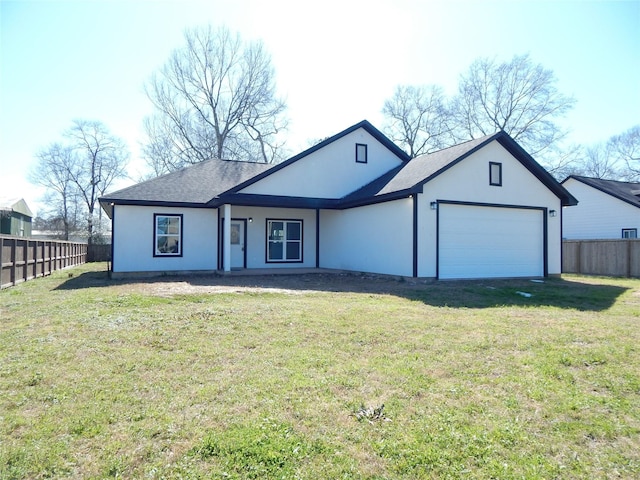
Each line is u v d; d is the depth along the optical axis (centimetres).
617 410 356
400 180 1393
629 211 2194
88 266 2125
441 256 1270
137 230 1456
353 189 1655
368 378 418
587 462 279
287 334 581
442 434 309
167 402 358
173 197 1506
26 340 540
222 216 1575
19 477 253
